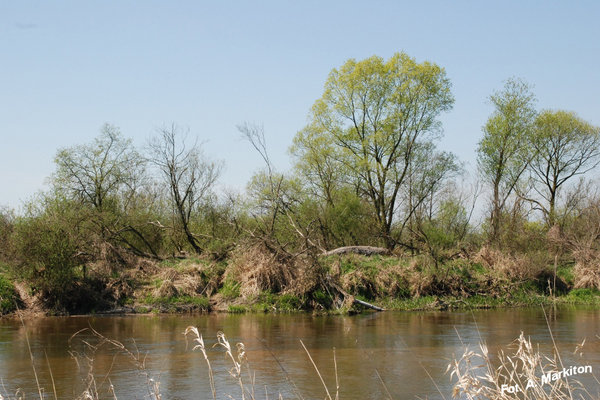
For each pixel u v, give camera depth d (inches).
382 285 1160.8
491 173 1900.8
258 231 1198.9
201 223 1530.5
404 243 1635.1
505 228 1551.4
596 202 1608.0
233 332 776.3
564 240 1439.5
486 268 1311.5
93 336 735.1
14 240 959.6
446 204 1780.3
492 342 699.4
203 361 581.9
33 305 956.6
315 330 797.2
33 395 453.7
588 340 708.0
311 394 462.3
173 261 1226.0
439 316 979.9
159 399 386.9
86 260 1051.3
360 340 713.0
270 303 1040.2
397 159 1801.2
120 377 513.3
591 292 1274.6
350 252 1376.7
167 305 1011.3
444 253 1365.7
